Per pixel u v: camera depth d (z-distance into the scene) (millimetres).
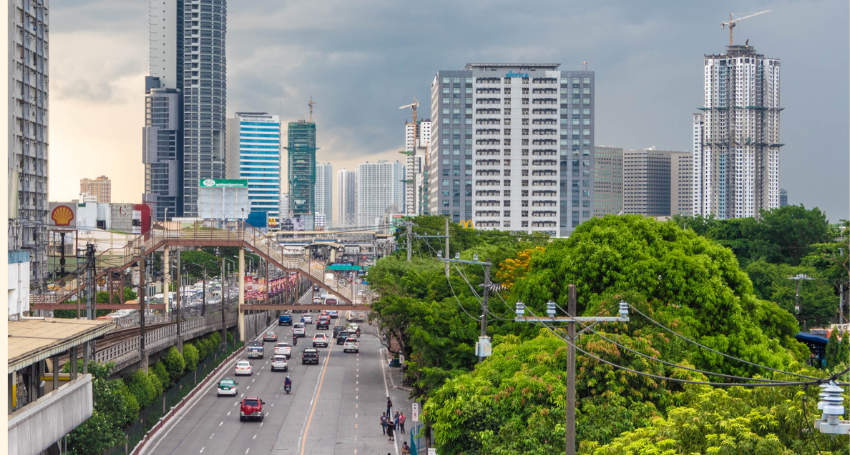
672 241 54406
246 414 69250
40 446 31844
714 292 46969
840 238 122688
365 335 137875
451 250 146000
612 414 35656
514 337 49625
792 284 98438
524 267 71750
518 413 38031
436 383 58250
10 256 45531
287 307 117688
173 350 80000
